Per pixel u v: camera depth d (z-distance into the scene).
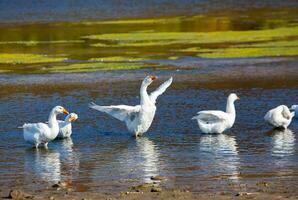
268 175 20.47
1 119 30.45
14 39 65.12
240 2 103.31
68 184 20.09
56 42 61.06
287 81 38.66
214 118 26.81
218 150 24.19
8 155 24.30
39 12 96.88
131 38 62.03
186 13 91.69
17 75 43.03
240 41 57.69
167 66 45.25
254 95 34.84
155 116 30.19
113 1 108.12
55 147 25.42
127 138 26.56
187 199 17.56
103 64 46.66
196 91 36.31
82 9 99.44
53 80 40.81
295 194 17.97
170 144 25.33
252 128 27.70
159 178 20.31
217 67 44.38
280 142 25.20
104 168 22.06
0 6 104.75
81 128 28.52
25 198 18.14
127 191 18.84
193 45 55.88
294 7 94.56
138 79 40.62
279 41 56.59
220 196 17.86
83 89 37.72
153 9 98.06
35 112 31.88
